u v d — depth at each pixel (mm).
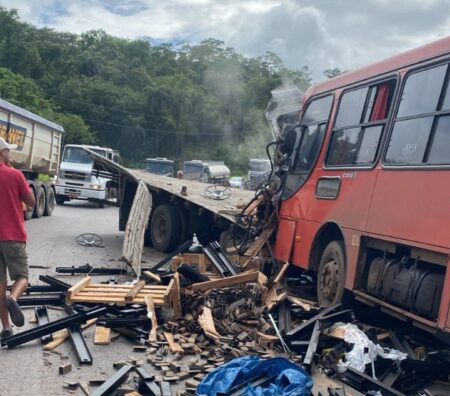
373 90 7379
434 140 5848
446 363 5516
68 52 82375
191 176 35688
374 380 5152
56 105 69938
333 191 7805
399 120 6574
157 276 8336
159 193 13664
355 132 7598
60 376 5242
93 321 6883
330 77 8992
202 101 79688
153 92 75000
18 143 16828
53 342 6098
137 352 6066
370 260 6895
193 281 7797
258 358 5254
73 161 26094
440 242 5406
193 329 6664
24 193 6184
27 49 70500
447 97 5781
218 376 4820
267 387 4688
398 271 6219
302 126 9273
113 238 15164
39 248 12406
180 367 5484
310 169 8711
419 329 6734
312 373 5680
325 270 7766
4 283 6109
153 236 13789
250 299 7426
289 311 7102
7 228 6051
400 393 4922
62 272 9727
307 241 8453
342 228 7371
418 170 5941
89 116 71438
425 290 5688
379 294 6504
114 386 4848
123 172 13852
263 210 10453
